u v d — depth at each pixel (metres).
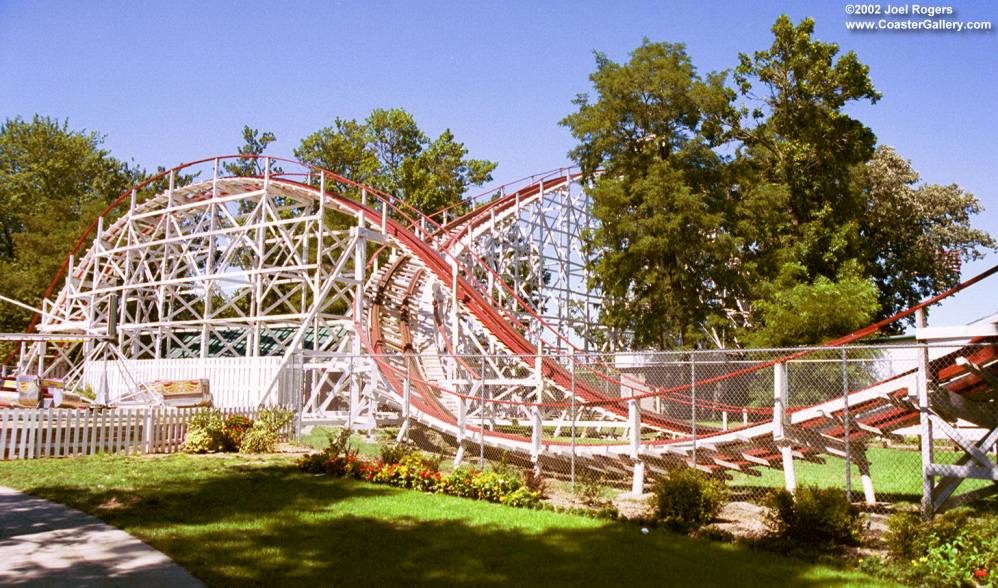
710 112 40.25
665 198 37.56
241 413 24.72
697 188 39.78
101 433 20.95
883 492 16.88
